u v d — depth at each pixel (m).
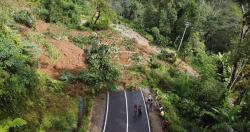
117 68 38.94
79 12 57.94
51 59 33.81
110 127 28.25
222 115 31.58
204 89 36.97
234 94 40.28
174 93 38.66
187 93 38.44
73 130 23.97
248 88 38.06
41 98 24.45
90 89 32.47
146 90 37.50
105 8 59.59
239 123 29.91
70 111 25.91
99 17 62.16
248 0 36.22
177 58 56.03
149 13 73.38
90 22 56.53
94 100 31.58
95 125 27.56
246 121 31.47
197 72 53.59
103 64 37.31
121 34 58.44
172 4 69.69
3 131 15.70
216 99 36.03
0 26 28.73
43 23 46.00
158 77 41.56
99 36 52.00
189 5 67.75
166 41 63.69
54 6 51.09
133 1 84.75
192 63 57.09
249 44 35.31
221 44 75.25
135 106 31.56
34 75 24.70
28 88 23.30
